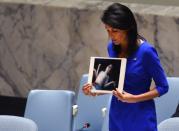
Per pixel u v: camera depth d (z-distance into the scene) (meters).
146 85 6.56
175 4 12.09
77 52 12.77
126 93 6.36
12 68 13.55
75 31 12.71
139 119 6.53
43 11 12.97
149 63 6.45
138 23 11.95
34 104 8.88
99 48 12.48
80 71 12.80
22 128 6.32
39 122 8.79
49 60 13.12
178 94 9.27
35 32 13.13
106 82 6.45
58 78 13.09
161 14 11.70
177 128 5.97
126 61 6.47
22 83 13.52
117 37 6.42
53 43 12.99
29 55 13.30
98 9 12.40
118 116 6.64
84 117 9.76
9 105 13.69
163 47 11.71
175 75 11.62
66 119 8.62
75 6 12.71
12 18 13.33
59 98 8.75
